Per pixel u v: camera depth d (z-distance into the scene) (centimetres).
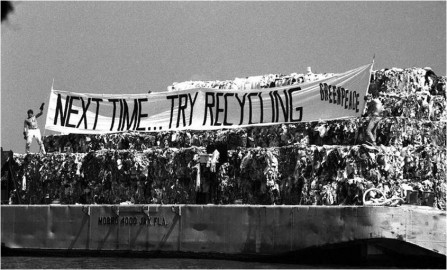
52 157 7038
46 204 6800
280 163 6262
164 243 6050
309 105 6369
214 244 5909
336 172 6041
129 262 5909
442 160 6081
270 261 5750
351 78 6222
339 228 5531
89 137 7169
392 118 6147
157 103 6919
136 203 6669
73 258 6231
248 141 6625
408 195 5722
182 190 6562
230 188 6328
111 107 7038
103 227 6244
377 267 5491
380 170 5953
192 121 6769
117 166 6731
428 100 6384
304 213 5644
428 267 5472
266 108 6519
